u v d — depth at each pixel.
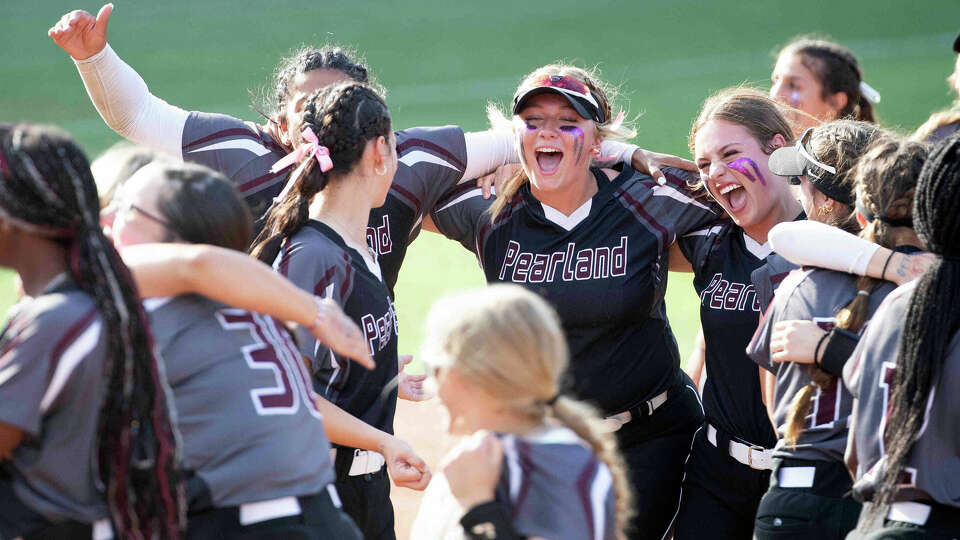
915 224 11.05
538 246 16.94
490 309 9.28
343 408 14.14
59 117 63.69
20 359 9.17
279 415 10.59
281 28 85.00
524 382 9.23
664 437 17.53
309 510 10.66
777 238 13.32
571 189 16.70
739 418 16.17
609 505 9.38
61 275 9.61
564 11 87.69
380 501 14.84
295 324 12.49
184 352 10.37
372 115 13.74
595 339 16.73
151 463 9.53
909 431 10.65
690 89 67.06
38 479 9.50
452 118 62.84
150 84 71.44
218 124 16.77
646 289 16.66
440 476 10.16
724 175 16.02
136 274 10.15
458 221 17.72
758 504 16.33
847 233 12.98
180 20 87.81
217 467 10.28
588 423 9.90
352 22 86.38
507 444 9.32
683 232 16.98
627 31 81.56
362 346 11.21
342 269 13.63
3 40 81.69
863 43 75.12
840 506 12.78
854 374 11.54
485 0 91.44
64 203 9.37
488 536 8.98
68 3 92.56
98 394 9.36
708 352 16.69
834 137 14.18
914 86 63.88
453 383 9.45
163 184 10.76
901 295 11.30
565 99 16.11
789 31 79.25
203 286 10.28
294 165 16.48
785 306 13.36
